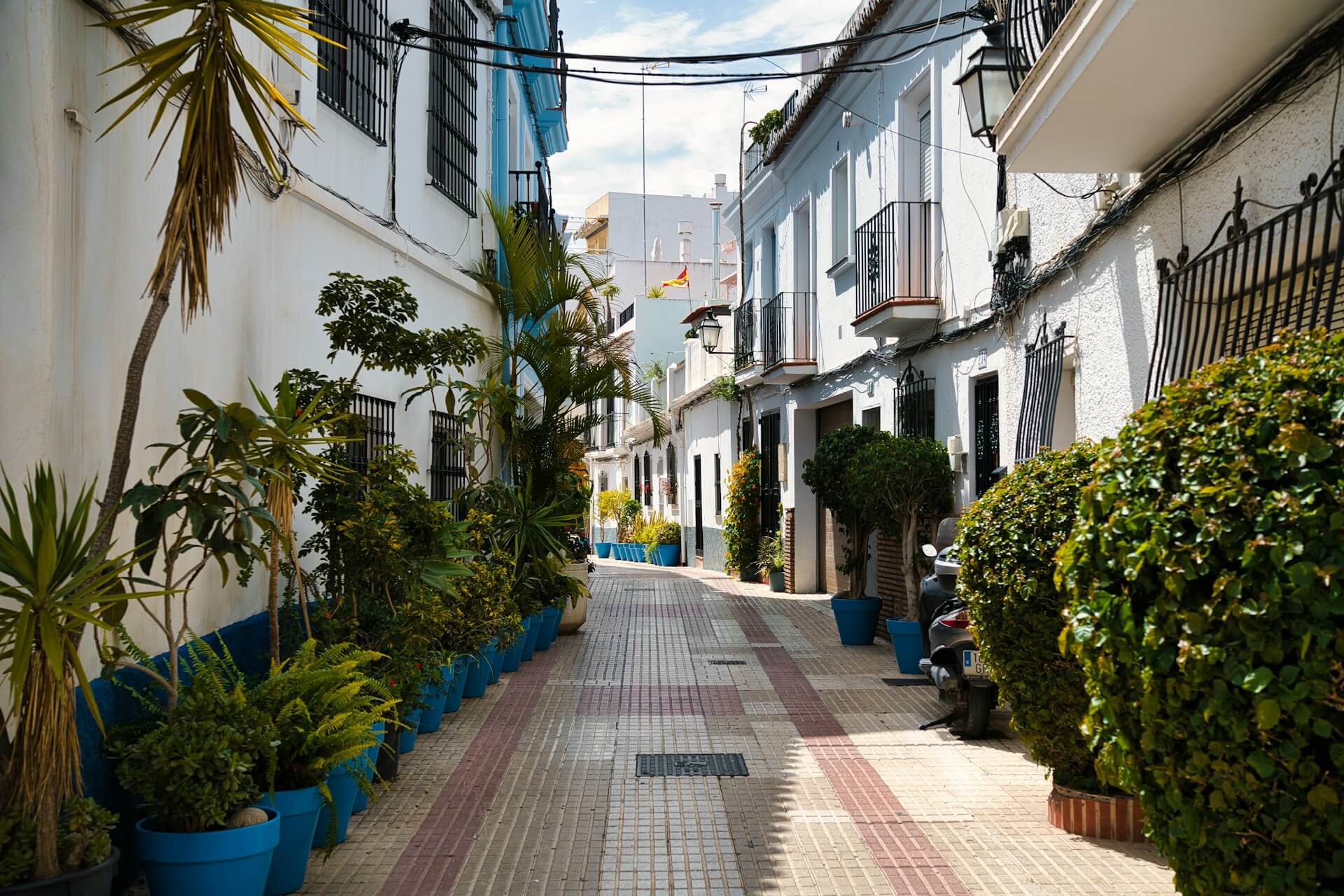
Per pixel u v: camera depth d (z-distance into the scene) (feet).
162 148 15.16
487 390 36.06
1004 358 32.78
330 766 16.81
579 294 45.60
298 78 24.93
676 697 32.14
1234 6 16.53
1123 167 23.73
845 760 24.67
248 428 15.70
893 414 45.03
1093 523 12.07
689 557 94.53
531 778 23.21
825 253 55.52
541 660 39.27
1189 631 10.12
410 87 35.60
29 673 12.10
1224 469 10.24
